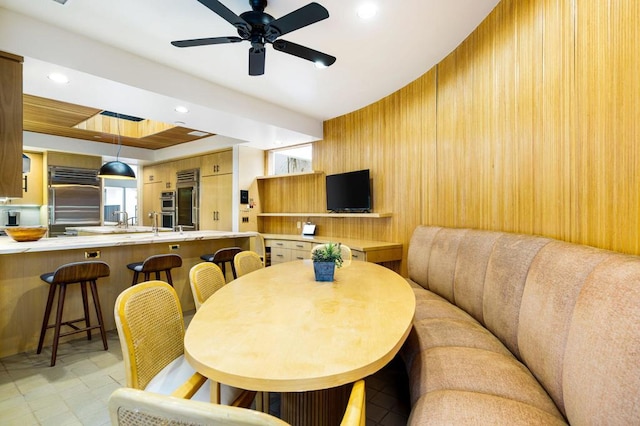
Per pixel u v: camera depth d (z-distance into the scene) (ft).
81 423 6.31
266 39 7.38
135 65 9.63
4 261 9.26
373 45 9.46
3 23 7.41
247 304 5.52
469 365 5.07
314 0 7.34
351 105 14.74
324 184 17.28
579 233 5.28
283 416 5.81
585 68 5.14
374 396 7.41
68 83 9.32
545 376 4.34
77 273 9.06
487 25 8.25
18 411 6.67
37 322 9.80
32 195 20.62
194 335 4.16
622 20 4.38
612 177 4.58
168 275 11.70
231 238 15.83
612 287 3.41
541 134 6.33
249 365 3.39
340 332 4.30
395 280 7.52
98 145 20.89
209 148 19.77
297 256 16.72
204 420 2.08
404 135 12.89
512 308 5.72
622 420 2.75
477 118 8.84
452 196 10.20
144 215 26.61
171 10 7.54
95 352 9.52
